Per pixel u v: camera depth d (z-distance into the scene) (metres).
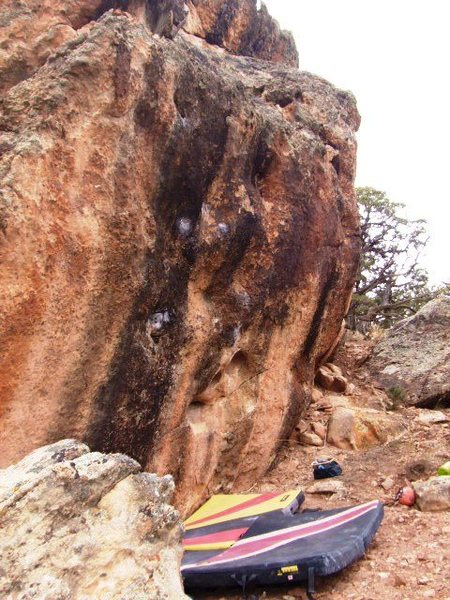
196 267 5.39
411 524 5.20
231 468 6.42
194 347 5.46
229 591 4.37
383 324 20.78
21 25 6.50
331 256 7.57
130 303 4.57
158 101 4.64
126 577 2.71
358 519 4.78
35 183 3.79
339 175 8.44
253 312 6.26
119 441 4.69
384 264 22.50
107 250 4.29
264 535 4.77
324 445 7.61
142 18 6.86
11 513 2.63
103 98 4.23
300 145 6.96
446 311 10.22
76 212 4.07
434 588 4.05
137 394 4.80
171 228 5.03
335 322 8.42
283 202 6.56
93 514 2.84
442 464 6.55
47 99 4.00
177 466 5.50
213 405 6.19
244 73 8.66
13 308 3.65
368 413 8.04
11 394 3.73
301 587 4.26
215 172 5.44
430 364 9.41
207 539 4.89
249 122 5.79
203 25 9.48
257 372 6.70
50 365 3.96
